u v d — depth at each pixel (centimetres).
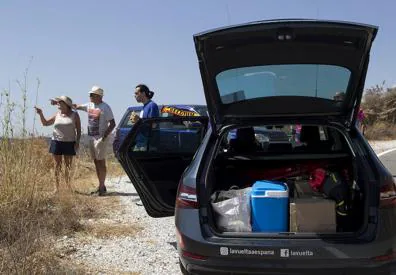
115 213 807
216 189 496
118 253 596
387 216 406
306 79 482
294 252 395
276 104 497
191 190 431
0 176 685
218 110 504
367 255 391
